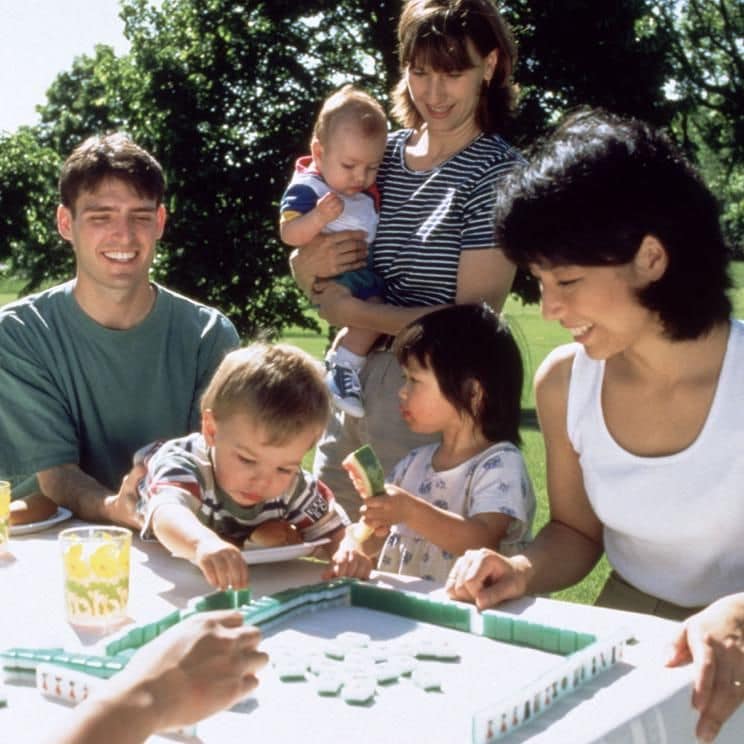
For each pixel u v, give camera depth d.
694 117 22.89
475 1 2.93
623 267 1.88
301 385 2.14
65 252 28.00
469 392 2.52
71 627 1.81
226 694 1.19
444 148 3.09
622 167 1.85
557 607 1.87
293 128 18.70
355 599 1.90
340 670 1.53
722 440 2.01
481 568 1.90
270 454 2.14
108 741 1.11
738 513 2.02
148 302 2.83
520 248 1.90
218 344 2.94
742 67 24.11
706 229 1.93
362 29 18.92
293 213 3.32
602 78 17.92
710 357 2.03
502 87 3.06
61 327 2.77
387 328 3.00
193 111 18.92
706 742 1.51
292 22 19.09
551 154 1.89
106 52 21.62
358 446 3.19
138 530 2.47
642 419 2.10
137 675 1.17
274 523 2.31
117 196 2.67
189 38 19.38
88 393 2.79
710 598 2.11
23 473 2.72
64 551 1.82
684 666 1.59
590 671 1.52
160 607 1.93
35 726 1.37
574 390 2.21
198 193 18.62
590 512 2.32
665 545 2.10
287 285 19.03
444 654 1.64
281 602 1.79
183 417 2.89
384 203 3.22
